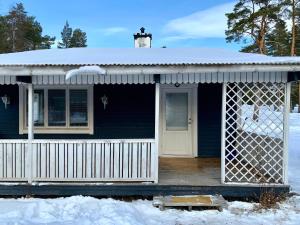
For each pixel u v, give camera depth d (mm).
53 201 7281
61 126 10000
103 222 6113
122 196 7703
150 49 11406
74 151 7660
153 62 7406
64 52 10453
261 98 7820
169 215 6727
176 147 10703
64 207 6902
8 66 7199
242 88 7992
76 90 9984
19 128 10016
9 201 7379
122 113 10109
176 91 10570
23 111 9992
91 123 10000
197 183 7645
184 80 7465
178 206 7000
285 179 7625
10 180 7684
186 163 9758
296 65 7066
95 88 10055
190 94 10555
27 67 7211
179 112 10641
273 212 6910
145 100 10156
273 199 7320
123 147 7652
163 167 9242
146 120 10172
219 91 10523
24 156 7680
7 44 38844
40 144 7664
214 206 6953
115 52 10344
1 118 10086
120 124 10109
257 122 8156
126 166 7641
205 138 10609
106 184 7570
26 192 7582
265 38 29188
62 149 7664
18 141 7648
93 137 10055
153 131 10195
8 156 7676
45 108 9969
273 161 8047
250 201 7598
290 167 11633
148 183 7602
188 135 10664
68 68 7227
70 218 6383
